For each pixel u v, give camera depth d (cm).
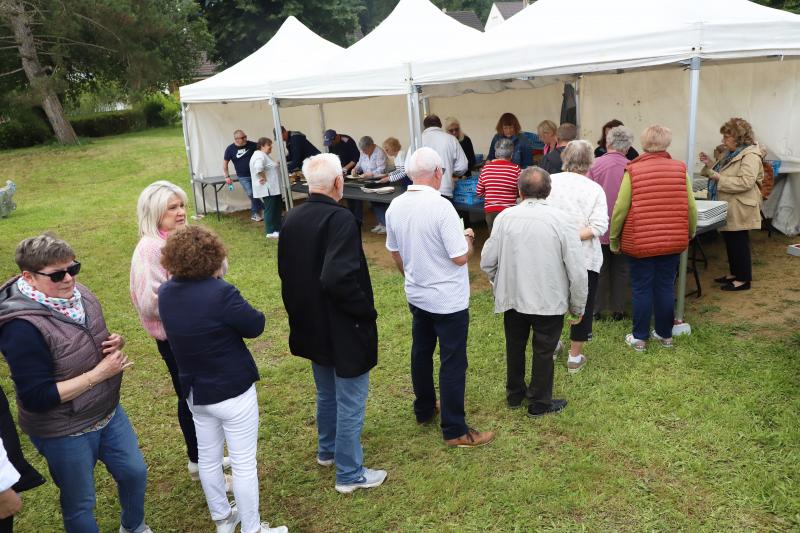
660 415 353
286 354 494
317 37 1038
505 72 519
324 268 262
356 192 791
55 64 2191
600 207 386
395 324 527
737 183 506
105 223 1058
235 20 3167
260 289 655
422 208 302
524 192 334
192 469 332
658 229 398
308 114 1137
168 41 2477
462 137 865
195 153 1039
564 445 335
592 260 391
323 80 725
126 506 271
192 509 313
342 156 945
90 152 1970
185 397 256
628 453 322
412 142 630
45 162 1856
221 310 241
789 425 329
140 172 1642
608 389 387
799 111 670
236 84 885
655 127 398
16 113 2252
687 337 445
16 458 219
